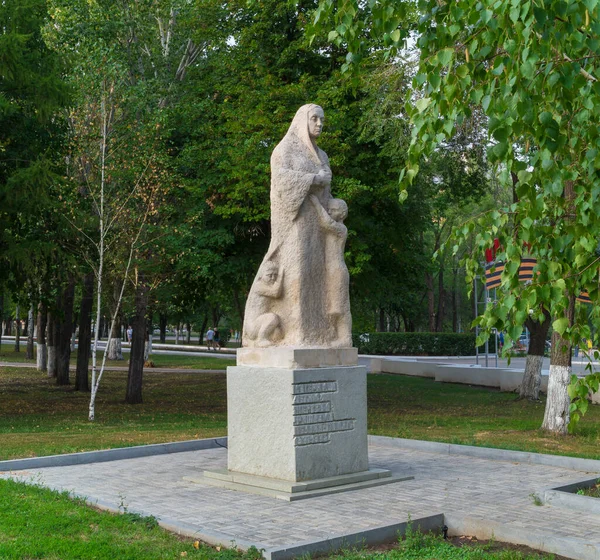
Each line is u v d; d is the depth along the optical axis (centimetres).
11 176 1764
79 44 2302
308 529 688
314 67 2141
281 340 940
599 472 1024
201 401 2403
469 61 478
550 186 447
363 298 2534
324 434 886
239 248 2167
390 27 576
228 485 884
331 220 962
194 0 2333
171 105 2275
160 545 639
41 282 2011
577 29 430
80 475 976
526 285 464
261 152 1895
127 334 7138
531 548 669
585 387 481
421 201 2277
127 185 2042
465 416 1914
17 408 2136
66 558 600
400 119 1822
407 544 646
